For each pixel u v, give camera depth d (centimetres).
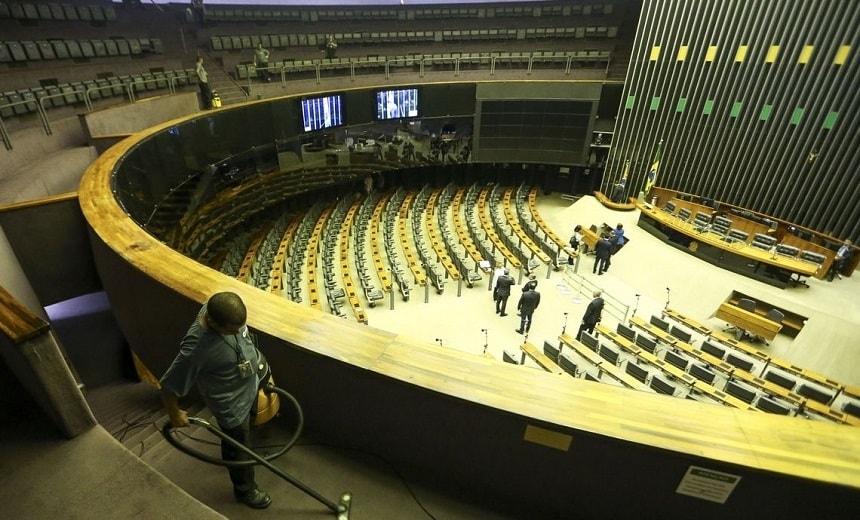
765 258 1041
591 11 1769
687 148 1448
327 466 267
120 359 859
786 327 987
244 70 1366
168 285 303
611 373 766
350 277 1066
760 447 199
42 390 201
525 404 218
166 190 779
